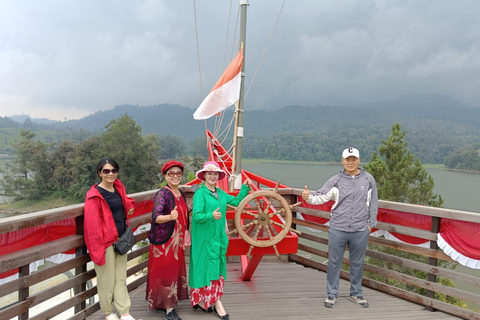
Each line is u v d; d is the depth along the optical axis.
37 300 2.74
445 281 14.40
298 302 3.91
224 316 3.40
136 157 80.69
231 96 4.69
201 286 3.36
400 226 4.07
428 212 3.74
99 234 2.90
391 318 3.58
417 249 3.94
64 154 85.06
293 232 3.98
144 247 4.23
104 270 3.05
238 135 4.73
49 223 2.86
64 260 3.17
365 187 3.72
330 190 3.82
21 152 81.94
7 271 2.63
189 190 4.79
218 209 3.36
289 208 3.72
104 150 79.19
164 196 3.24
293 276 4.72
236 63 4.70
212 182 3.38
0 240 2.55
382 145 17.52
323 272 4.89
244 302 3.88
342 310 3.74
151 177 82.56
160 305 3.29
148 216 4.03
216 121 8.12
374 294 4.23
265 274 4.78
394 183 16.48
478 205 77.12
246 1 4.75
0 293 2.45
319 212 4.79
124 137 80.06
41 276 2.76
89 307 3.32
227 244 3.48
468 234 3.47
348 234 3.76
